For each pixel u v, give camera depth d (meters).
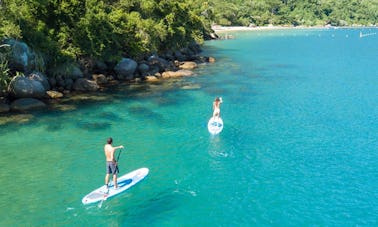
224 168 24.50
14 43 37.97
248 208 19.80
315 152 27.19
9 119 32.88
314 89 47.75
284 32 182.75
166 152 26.94
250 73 59.16
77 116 34.41
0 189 21.31
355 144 28.73
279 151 27.33
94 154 26.28
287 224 18.41
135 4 63.69
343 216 19.06
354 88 48.38
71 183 22.22
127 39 53.03
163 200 20.59
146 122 33.38
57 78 43.38
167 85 48.53
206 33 128.75
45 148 27.09
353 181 22.77
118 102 39.59
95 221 18.62
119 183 21.86
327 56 84.50
